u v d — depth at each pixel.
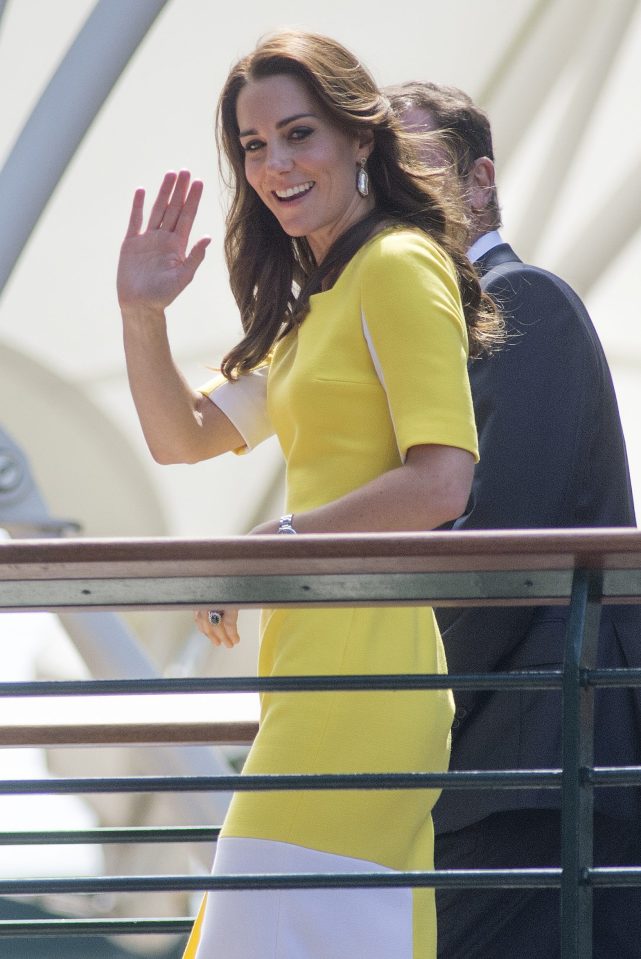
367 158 8.61
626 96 31.69
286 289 9.07
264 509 35.69
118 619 25.64
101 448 34.06
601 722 9.26
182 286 9.12
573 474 9.73
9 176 22.50
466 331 8.30
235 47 29.25
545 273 10.23
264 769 7.52
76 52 22.69
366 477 7.89
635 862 9.68
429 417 7.46
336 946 7.37
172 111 29.81
